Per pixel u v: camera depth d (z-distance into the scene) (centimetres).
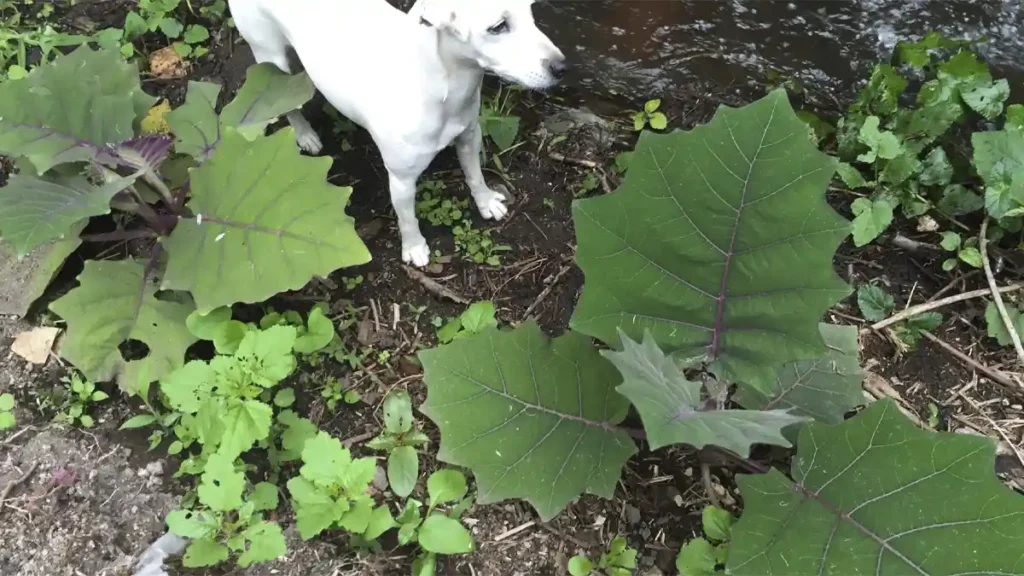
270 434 99
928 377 106
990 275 108
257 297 95
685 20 144
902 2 143
